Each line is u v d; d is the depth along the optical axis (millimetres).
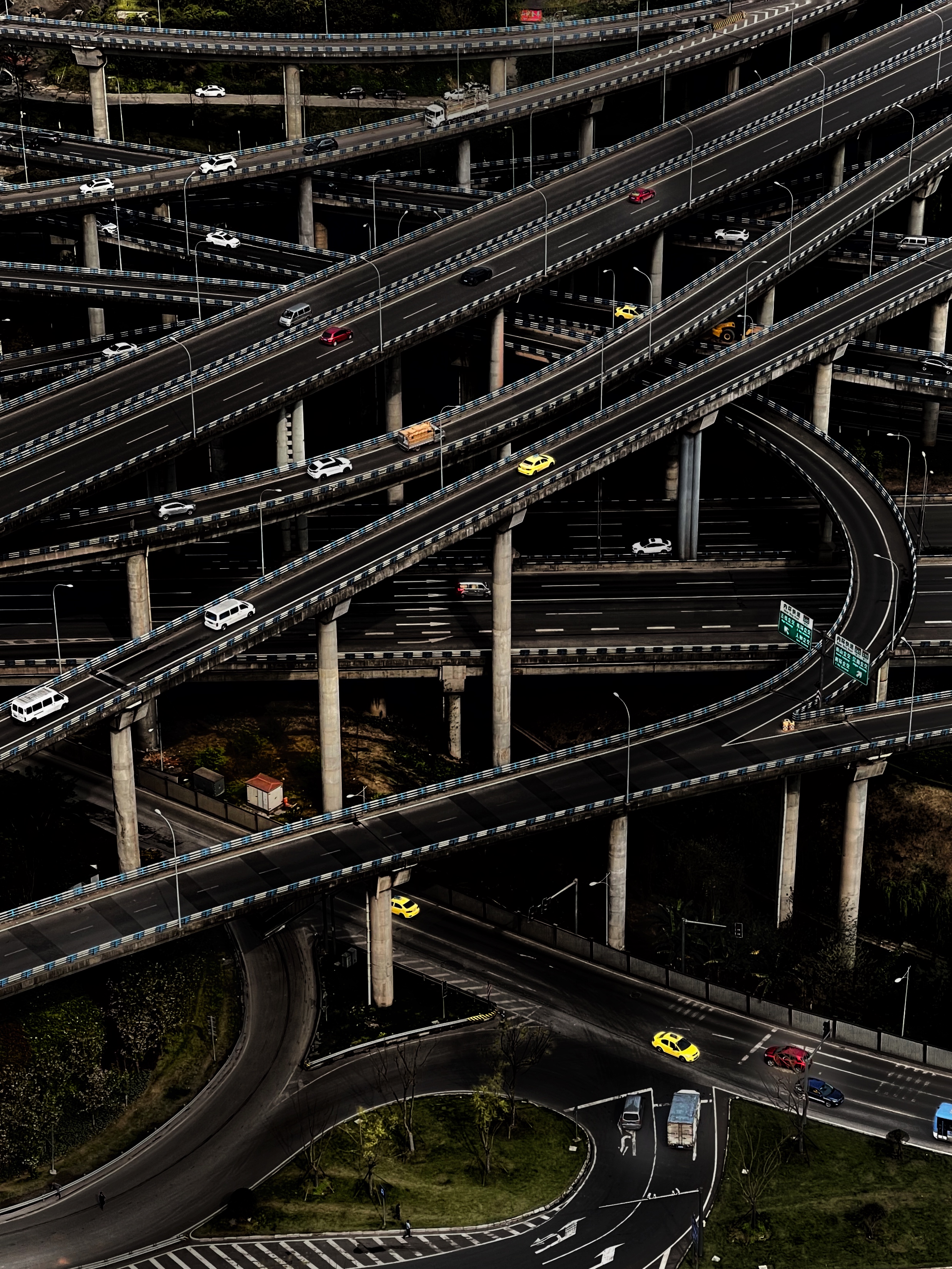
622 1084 175250
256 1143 167375
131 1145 167250
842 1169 165875
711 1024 183875
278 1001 185375
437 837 183625
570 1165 165250
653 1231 157750
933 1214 161000
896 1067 179000
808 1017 183125
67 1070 171375
